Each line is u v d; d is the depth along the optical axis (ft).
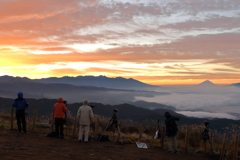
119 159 26.58
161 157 31.48
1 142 28.37
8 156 21.70
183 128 58.70
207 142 47.44
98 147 32.73
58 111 37.60
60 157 23.77
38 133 40.70
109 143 38.06
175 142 36.60
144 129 63.98
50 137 36.88
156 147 39.68
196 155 36.91
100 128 56.34
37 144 29.66
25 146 27.48
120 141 40.34
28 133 38.86
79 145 32.53
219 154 36.70
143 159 28.50
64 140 35.73
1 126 43.16
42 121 40.68
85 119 35.63
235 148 34.60
